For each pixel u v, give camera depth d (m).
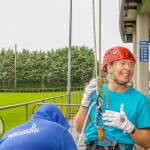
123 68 2.82
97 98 2.79
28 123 2.38
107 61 2.89
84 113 2.98
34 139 2.20
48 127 2.29
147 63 14.84
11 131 2.36
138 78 14.99
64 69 97.38
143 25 14.77
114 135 2.78
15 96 52.91
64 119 2.54
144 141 2.81
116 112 2.71
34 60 98.00
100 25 2.89
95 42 2.84
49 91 78.19
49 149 2.19
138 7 14.72
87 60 95.38
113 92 2.88
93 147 2.85
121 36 24.77
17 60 98.44
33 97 48.66
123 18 17.95
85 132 2.96
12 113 20.27
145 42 14.86
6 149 2.19
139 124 2.85
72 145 2.29
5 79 99.06
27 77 98.25
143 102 2.86
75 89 75.31
